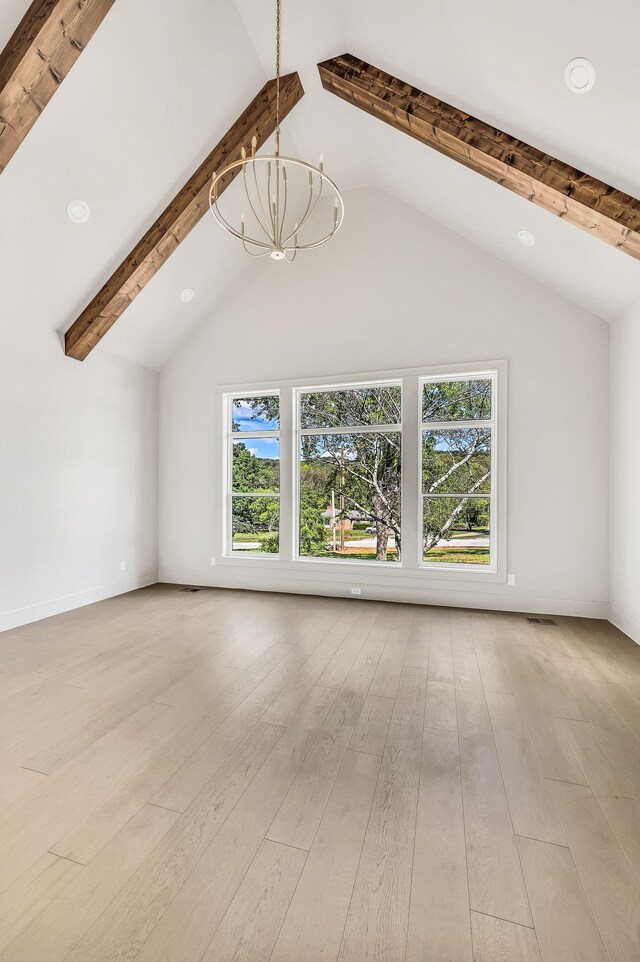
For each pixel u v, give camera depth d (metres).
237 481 5.44
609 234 2.83
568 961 1.15
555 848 1.50
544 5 2.10
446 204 4.11
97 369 4.76
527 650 3.29
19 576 3.90
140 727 2.24
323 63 3.37
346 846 1.51
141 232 3.97
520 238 3.77
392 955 1.16
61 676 2.83
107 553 4.87
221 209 4.27
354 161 4.46
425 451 4.67
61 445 4.33
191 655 3.18
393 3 2.62
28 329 3.98
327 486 5.05
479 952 1.17
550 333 4.17
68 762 1.96
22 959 1.14
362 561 4.90
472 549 4.51
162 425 5.66
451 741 2.13
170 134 3.44
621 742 2.13
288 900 1.31
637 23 1.92
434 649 3.30
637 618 3.46
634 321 3.49
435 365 4.52
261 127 3.79
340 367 4.87
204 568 5.45
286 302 5.09
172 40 2.94
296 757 2.00
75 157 3.17
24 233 3.39
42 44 2.42
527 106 2.63
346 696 2.58
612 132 2.42
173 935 1.21
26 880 1.37
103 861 1.44
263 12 3.04
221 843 1.52
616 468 3.85
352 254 4.84
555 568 4.16
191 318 5.27
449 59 2.72
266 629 3.75
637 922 1.25
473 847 1.51
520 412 4.25
